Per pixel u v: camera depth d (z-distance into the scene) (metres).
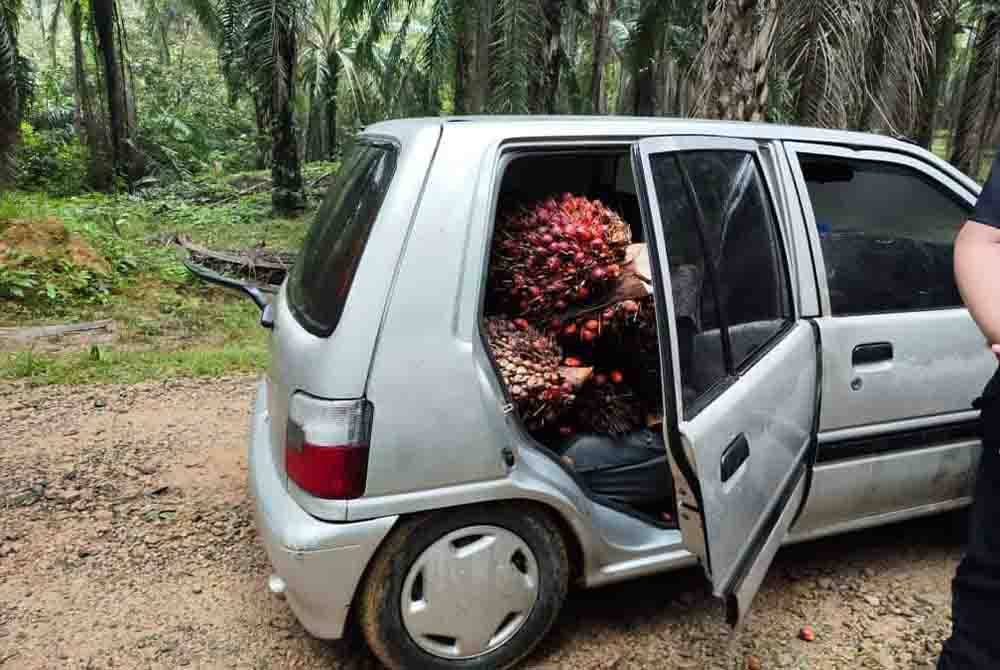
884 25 7.68
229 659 2.71
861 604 2.99
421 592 2.45
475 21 11.52
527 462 2.49
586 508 2.59
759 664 2.66
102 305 9.15
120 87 20.83
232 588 3.14
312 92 27.89
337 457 2.26
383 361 2.29
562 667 2.65
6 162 12.00
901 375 2.94
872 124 8.07
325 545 2.28
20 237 9.59
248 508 3.81
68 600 3.04
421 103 19.11
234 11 15.42
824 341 2.79
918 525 3.59
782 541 2.66
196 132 28.67
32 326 8.10
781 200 2.81
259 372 6.07
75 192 20.53
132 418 4.98
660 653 2.73
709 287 2.35
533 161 3.29
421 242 2.35
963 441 3.13
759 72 6.07
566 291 2.86
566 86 18.83
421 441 2.32
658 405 2.98
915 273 3.10
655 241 2.10
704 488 2.09
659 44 13.74
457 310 2.38
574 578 2.72
